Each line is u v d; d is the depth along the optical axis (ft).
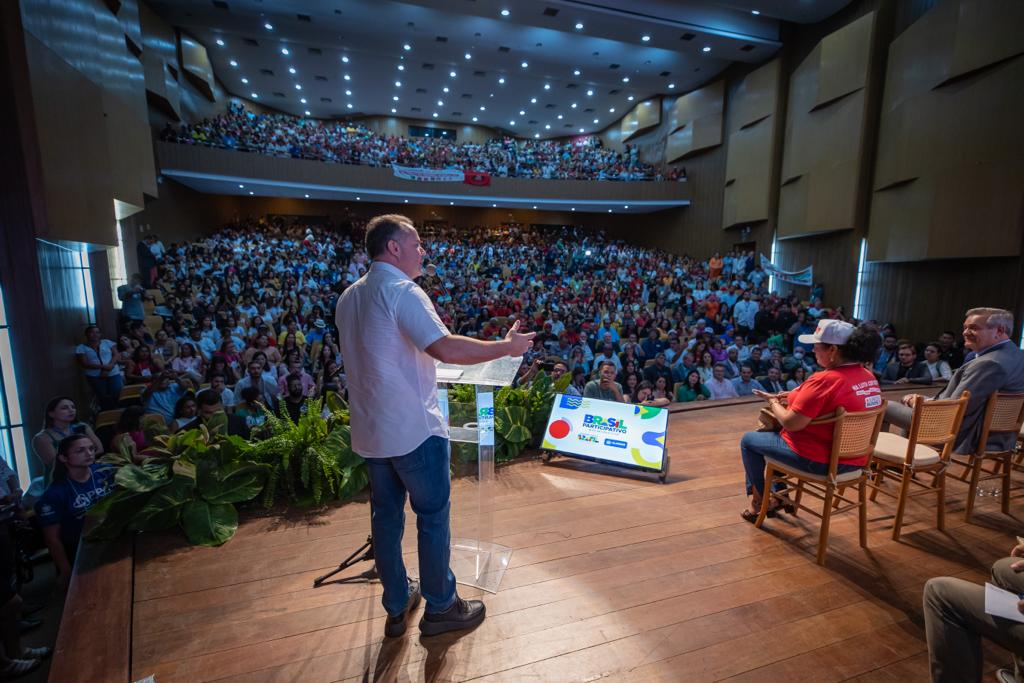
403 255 4.80
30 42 14.44
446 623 5.52
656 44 42.86
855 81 33.76
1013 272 24.14
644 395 17.54
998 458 8.46
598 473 10.09
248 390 13.74
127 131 25.27
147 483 7.39
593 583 6.48
